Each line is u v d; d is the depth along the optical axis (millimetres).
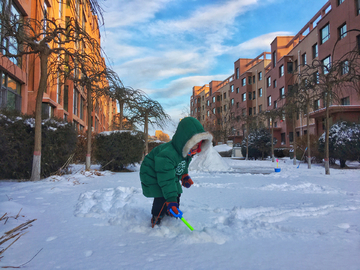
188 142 2744
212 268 1870
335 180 7590
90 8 3973
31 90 16500
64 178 7574
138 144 11258
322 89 10266
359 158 12680
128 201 4254
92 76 9781
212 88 63906
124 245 2357
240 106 47469
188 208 3836
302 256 2107
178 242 2424
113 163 10914
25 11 13859
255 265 1928
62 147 8305
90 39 7758
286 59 31531
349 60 9172
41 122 7836
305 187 6246
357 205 4082
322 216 3453
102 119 49469
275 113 18844
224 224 3141
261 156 24797
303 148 17875
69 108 23188
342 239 2529
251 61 46688
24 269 1832
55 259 2023
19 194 5055
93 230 2809
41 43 7617
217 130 35844
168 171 2754
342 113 17578
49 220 3203
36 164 7293
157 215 2930
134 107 16578
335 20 21281
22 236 2582
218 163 12742
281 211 3590
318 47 24422
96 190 5391
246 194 5227
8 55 7410
